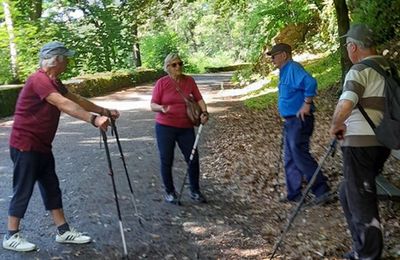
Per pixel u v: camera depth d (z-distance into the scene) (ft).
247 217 17.84
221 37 153.99
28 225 17.13
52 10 72.43
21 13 61.72
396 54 30.71
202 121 19.01
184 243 15.60
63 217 15.74
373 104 12.41
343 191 13.44
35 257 14.53
